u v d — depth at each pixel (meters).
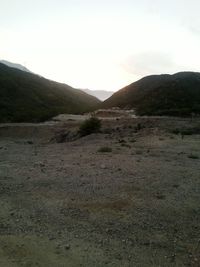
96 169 19.62
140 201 13.79
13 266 8.81
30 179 17.48
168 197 14.34
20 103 117.25
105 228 11.21
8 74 153.12
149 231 10.99
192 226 11.40
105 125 51.62
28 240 10.34
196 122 49.53
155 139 35.38
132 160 22.52
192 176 18.17
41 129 58.00
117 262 9.05
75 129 50.78
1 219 12.05
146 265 8.91
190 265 8.91
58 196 14.55
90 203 13.59
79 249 9.78
